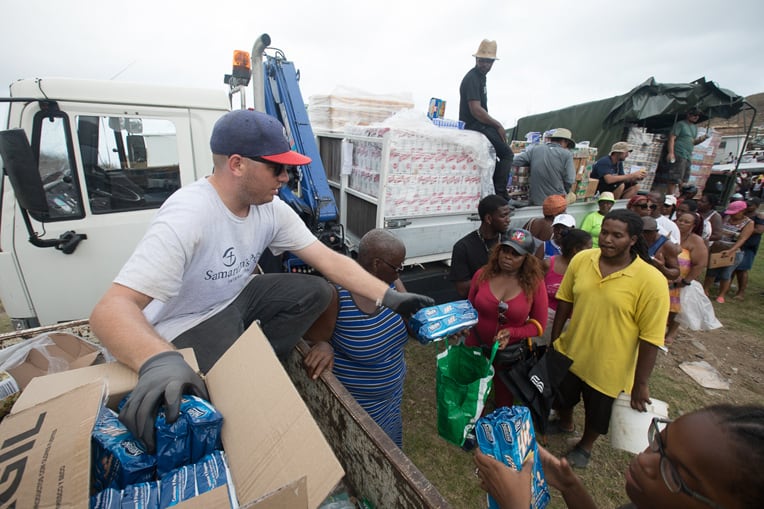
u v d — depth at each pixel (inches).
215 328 54.1
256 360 38.5
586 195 205.2
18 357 52.9
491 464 37.8
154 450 32.6
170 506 28.0
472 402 77.2
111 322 37.2
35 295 95.7
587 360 87.4
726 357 153.4
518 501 35.0
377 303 56.4
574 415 115.4
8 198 89.0
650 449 27.9
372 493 44.1
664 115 264.1
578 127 321.7
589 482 92.4
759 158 754.8
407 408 114.3
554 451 101.0
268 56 133.6
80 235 96.5
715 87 251.3
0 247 90.6
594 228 164.4
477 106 157.8
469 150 131.5
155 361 34.2
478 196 140.6
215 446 35.9
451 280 113.0
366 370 64.7
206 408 35.0
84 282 100.4
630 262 82.3
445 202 133.9
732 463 21.5
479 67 159.2
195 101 105.0
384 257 60.9
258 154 47.3
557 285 110.7
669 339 156.5
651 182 273.1
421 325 67.4
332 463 28.1
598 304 83.9
